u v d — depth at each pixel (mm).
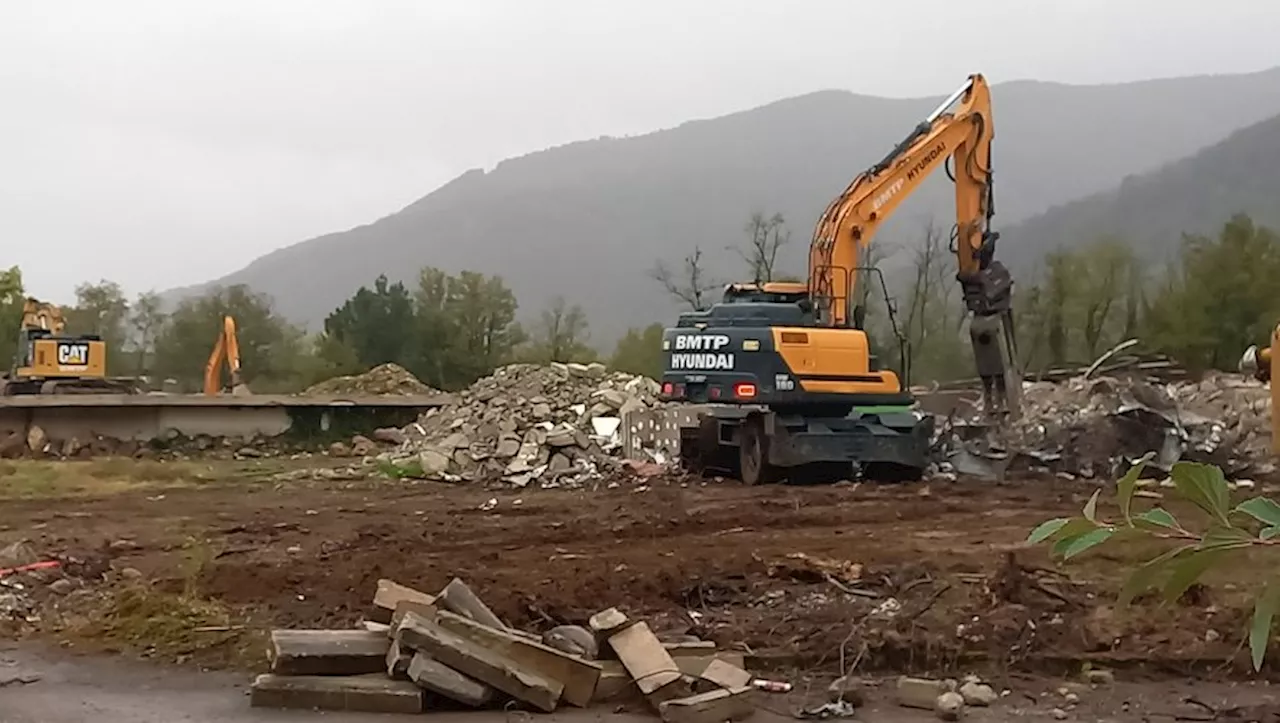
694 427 24062
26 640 10906
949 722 8484
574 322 63312
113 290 68812
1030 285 50188
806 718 8555
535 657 8805
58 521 18438
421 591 12211
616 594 12141
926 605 11000
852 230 22609
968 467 22250
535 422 25766
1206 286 47344
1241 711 8562
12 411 31922
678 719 8359
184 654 10359
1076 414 23188
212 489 23125
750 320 22062
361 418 35031
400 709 8539
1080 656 9742
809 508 18219
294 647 8969
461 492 22125
